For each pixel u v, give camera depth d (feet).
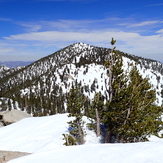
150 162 27.78
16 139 90.02
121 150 37.40
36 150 73.36
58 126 100.17
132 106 59.41
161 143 39.96
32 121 123.13
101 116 77.66
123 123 61.41
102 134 79.36
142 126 57.47
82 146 46.55
